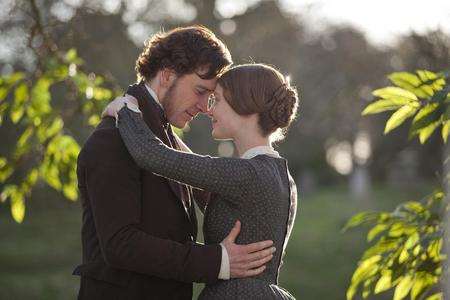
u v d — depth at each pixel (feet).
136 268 9.52
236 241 9.70
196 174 9.34
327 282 57.06
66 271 57.72
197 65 10.30
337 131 130.93
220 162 9.46
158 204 9.92
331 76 123.75
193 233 10.43
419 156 120.78
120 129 9.78
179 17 55.98
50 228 75.15
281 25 74.84
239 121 9.90
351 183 129.29
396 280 11.93
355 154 138.31
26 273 56.03
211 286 9.83
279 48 79.46
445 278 10.71
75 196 17.93
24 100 17.31
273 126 9.88
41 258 62.03
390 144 124.98
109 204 9.54
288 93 9.95
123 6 34.68
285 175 10.02
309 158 135.95
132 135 9.61
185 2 56.80
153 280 9.99
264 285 9.73
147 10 42.50
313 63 120.88
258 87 9.79
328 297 52.06
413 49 62.90
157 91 10.50
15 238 71.00
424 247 10.90
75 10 27.55
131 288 9.89
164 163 9.36
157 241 9.54
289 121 9.99
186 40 10.33
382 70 116.57
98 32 33.06
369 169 133.08
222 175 9.38
